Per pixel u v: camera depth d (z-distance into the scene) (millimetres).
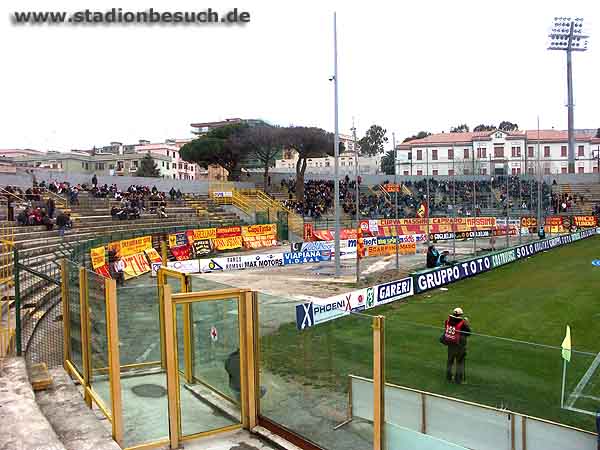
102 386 8414
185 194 52719
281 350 7988
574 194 69250
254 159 74812
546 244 42250
